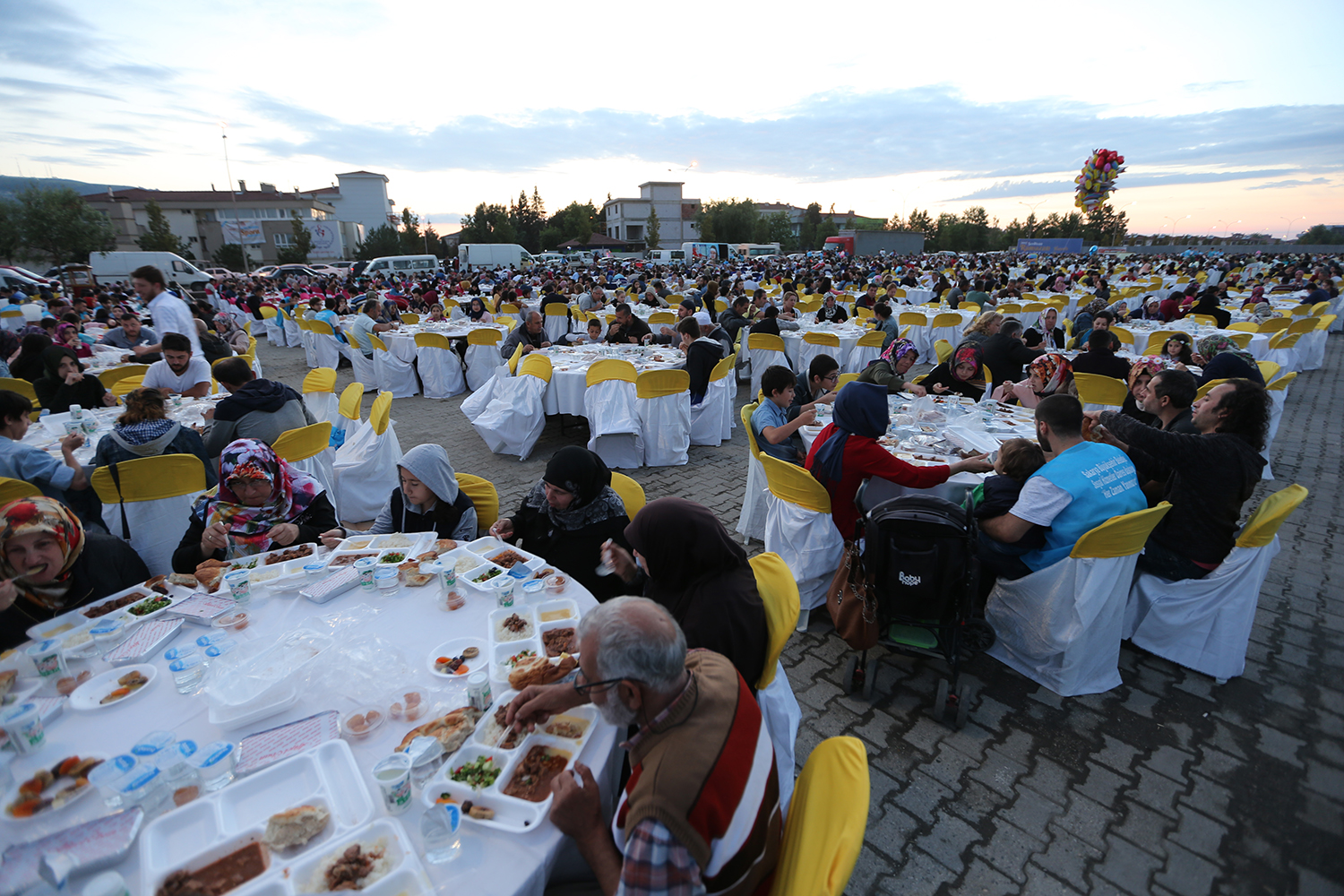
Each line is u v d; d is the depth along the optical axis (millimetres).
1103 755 2441
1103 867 1980
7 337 6402
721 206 74188
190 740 1415
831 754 1311
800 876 1118
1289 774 2350
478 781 1290
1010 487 2791
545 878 1177
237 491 2465
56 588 2125
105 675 1632
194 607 1962
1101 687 2787
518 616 1888
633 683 1173
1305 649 3094
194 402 4957
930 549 2428
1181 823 2139
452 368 8734
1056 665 2775
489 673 1644
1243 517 4629
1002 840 2082
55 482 3268
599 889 1520
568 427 7129
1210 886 1916
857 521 3068
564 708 1423
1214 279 20094
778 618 1925
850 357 8469
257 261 51125
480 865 1136
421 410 8047
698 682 1267
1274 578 3734
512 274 29062
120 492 3143
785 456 3949
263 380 4027
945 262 45594
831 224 77188
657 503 1898
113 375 5887
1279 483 5203
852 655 3102
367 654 1730
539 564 2225
